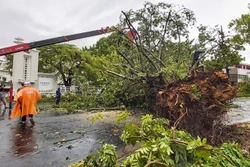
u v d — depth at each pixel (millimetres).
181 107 2934
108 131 4621
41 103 11523
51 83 13664
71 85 15008
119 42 5547
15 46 9797
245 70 31375
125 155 2955
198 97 3170
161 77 4504
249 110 8117
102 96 6402
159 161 1602
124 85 5566
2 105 9586
